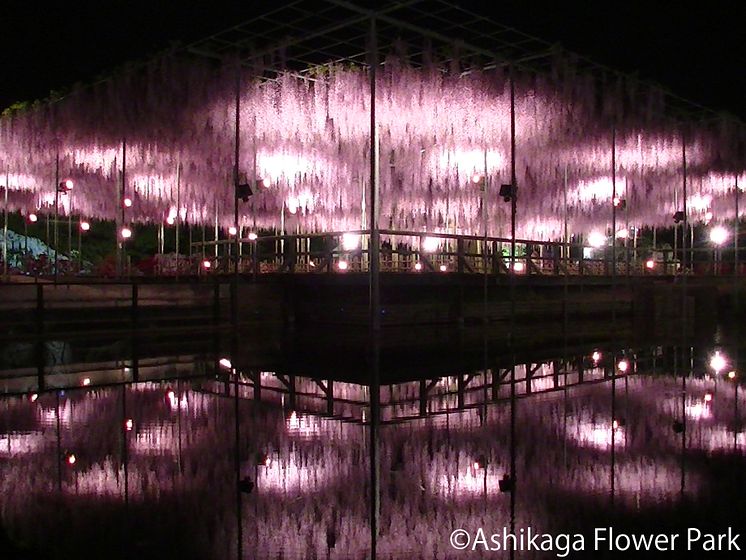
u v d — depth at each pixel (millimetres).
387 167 16719
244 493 3662
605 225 21125
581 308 13711
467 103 13055
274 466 4137
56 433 4934
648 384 7125
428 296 11242
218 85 12906
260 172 15945
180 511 3395
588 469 4066
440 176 17062
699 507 3445
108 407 5848
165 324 10648
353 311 10914
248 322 11219
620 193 18766
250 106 13258
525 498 3580
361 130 14406
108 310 10242
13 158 16109
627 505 3447
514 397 6348
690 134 15172
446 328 11453
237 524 3238
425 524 3232
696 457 4324
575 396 6398
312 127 14242
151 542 3012
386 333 10633
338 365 8305
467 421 5348
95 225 23250
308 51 11227
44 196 19031
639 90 12969
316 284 11211
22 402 6066
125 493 3656
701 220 20688
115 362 8523
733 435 4875
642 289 14539
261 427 5113
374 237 9500
